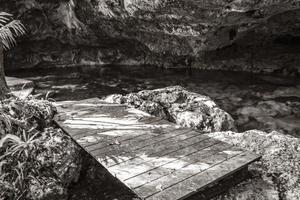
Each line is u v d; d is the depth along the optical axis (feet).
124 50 45.60
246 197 10.59
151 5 31.32
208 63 41.06
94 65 45.55
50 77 37.60
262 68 37.37
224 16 29.84
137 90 31.50
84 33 42.78
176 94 19.52
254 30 37.45
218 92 30.27
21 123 12.89
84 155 13.67
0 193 10.52
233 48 41.34
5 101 13.98
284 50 39.40
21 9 39.83
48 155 11.85
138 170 10.15
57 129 13.53
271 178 11.53
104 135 12.96
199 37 35.24
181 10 30.53
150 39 40.65
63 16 42.16
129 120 14.66
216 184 10.68
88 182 13.08
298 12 32.50
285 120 22.54
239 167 10.26
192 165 10.39
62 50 45.29
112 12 36.50
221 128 17.13
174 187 9.21
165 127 13.71
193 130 13.41
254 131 14.78
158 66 43.88
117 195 12.22
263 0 26.18
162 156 11.04
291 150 12.73
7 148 11.68
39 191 11.13
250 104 26.40
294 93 28.78
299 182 11.07
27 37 42.39
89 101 18.16
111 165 10.49
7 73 39.88
